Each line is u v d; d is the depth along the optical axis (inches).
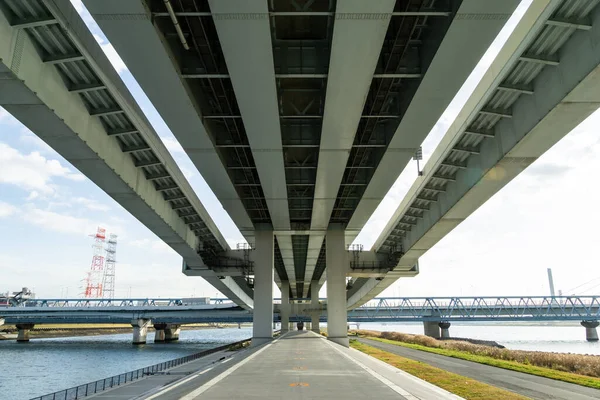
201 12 657.6
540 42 796.0
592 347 3309.5
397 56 818.2
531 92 906.1
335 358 955.3
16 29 658.8
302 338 2151.8
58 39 722.2
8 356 2933.1
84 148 935.7
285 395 458.0
